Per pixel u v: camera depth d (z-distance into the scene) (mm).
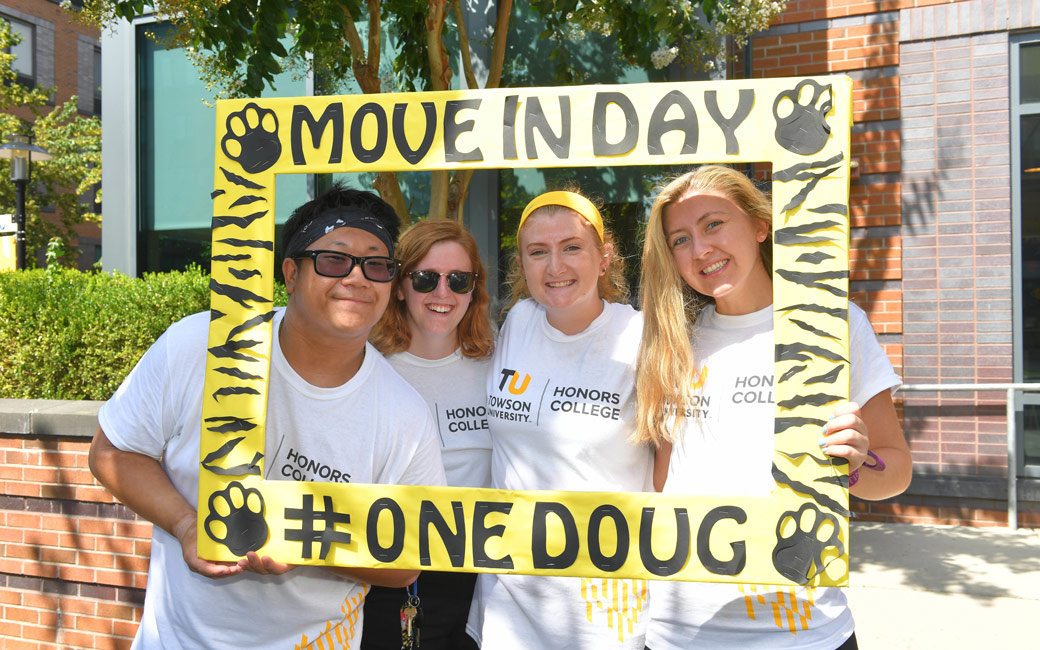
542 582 1941
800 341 1523
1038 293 5379
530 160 1635
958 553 4812
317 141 1683
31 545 3428
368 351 1750
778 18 5520
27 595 3445
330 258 1564
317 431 1668
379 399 1712
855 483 1653
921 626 3762
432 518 1612
